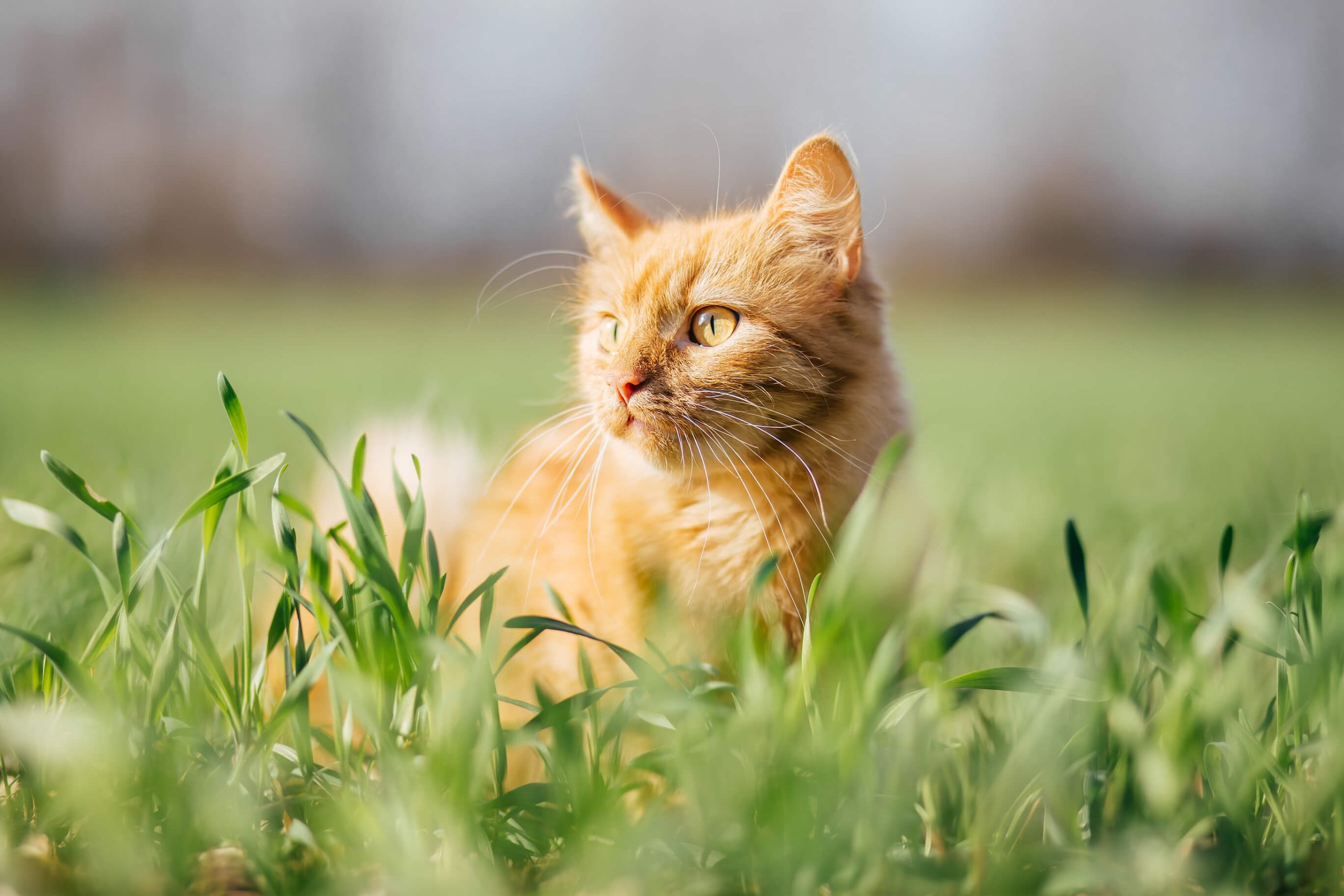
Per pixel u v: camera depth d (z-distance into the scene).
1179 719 1.55
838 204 2.47
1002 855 1.51
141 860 1.47
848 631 1.94
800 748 1.60
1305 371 11.89
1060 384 10.59
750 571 2.31
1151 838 1.45
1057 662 1.65
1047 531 3.73
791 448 2.35
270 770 1.71
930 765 1.70
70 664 1.53
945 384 10.62
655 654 2.13
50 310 19.36
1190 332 18.78
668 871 1.48
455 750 1.45
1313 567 1.99
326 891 1.43
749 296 2.43
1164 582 1.72
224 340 14.90
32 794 1.58
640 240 2.81
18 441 5.15
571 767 1.56
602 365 2.61
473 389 8.15
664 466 2.38
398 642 1.71
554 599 2.05
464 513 2.78
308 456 4.83
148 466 4.03
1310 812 1.46
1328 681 1.67
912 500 2.56
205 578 1.78
